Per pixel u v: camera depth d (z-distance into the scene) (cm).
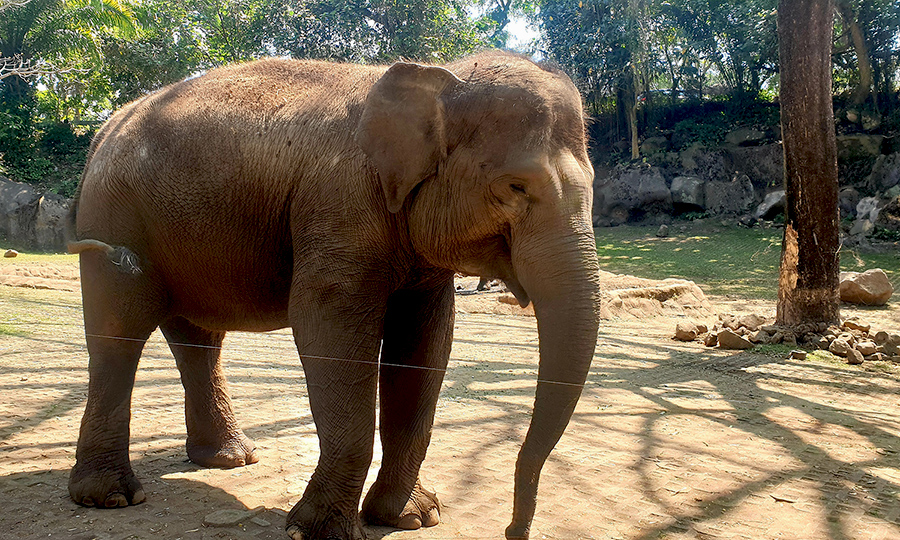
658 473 381
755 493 354
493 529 303
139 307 320
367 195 269
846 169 2272
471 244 260
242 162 297
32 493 326
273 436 433
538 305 236
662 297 1152
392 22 1992
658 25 2578
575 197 238
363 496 341
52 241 1691
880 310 1151
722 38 2567
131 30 2036
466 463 389
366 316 272
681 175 2452
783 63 845
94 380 322
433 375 314
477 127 248
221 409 382
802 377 662
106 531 286
